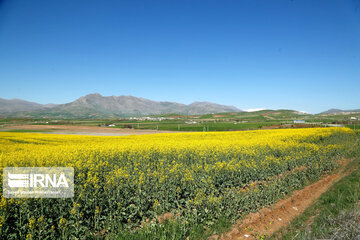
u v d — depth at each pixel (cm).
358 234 520
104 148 1741
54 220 612
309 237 568
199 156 1452
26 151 1614
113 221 652
